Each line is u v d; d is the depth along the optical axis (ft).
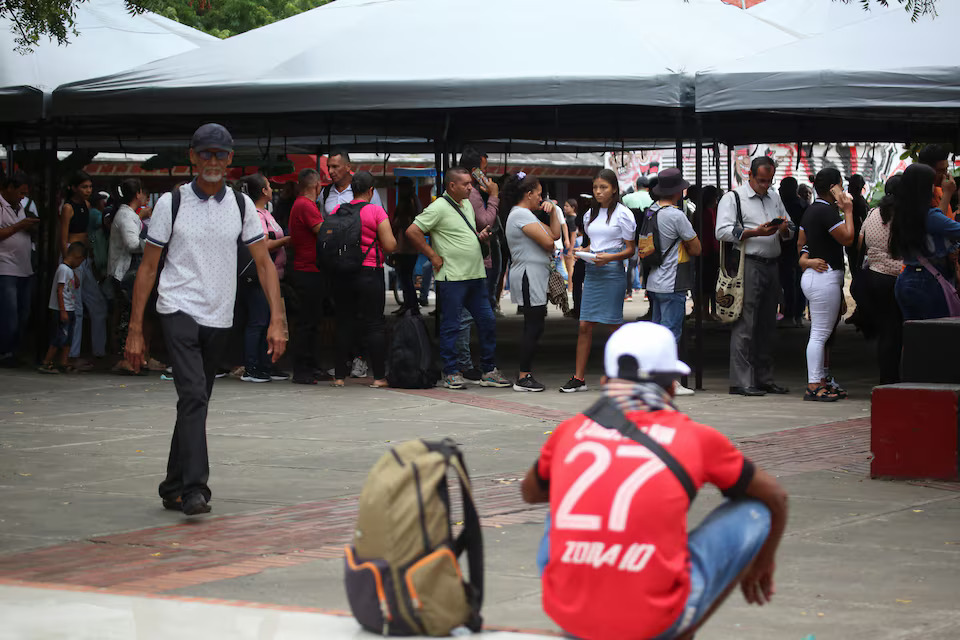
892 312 57.98
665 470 18.42
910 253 52.85
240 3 175.42
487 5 77.97
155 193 138.31
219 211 37.65
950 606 27.50
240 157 112.47
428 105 69.31
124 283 76.38
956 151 95.30
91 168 141.49
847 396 64.64
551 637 24.02
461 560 31.71
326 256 67.21
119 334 76.79
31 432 53.31
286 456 47.44
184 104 73.10
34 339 84.64
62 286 74.23
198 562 31.86
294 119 94.12
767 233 62.85
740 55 72.13
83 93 75.56
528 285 65.87
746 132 111.04
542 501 20.95
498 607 27.45
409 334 67.56
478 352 88.69
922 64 63.21
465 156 68.33
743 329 64.80
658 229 63.77
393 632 24.13
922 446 41.78
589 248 65.36
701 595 18.79
